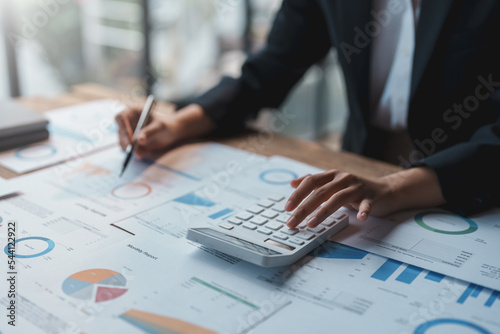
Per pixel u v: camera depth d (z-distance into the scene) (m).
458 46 0.87
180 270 0.56
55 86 2.90
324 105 2.99
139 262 0.58
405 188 0.71
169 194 0.76
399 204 0.70
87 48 2.94
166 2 2.65
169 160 0.89
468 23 0.86
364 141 1.07
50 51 2.89
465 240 0.63
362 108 1.05
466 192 0.72
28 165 0.85
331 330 0.47
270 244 0.59
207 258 0.59
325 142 2.95
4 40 1.63
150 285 0.53
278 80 1.08
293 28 1.06
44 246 0.61
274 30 1.10
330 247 0.61
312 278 0.55
